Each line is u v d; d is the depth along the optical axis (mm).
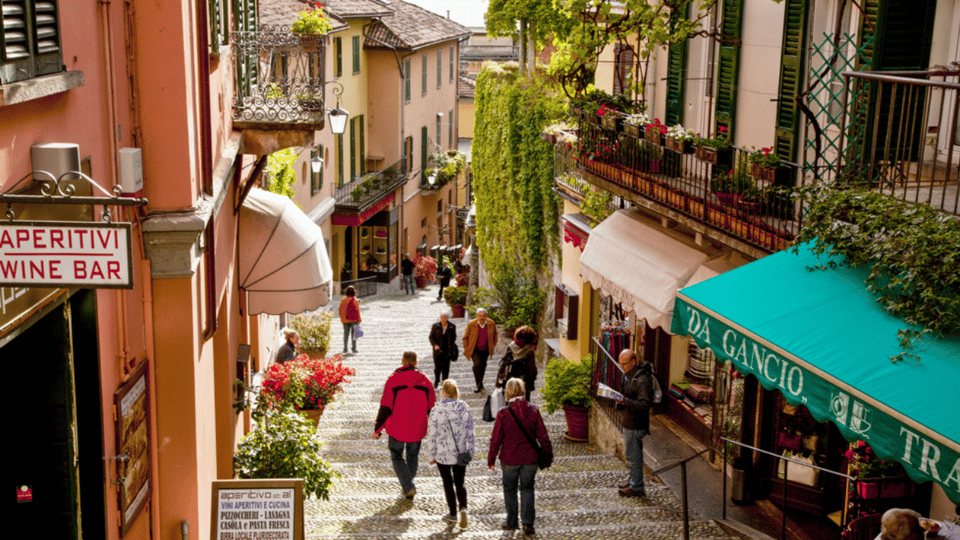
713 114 10977
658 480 10109
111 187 5125
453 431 8852
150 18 5750
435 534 8727
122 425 5242
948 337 5480
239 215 9875
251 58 9969
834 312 6227
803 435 8984
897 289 5996
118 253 3551
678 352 11859
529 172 18609
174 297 6035
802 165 8031
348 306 20266
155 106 5844
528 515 8633
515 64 23250
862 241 6391
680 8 11562
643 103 12734
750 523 8719
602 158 11953
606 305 14555
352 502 9805
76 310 4750
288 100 9289
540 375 17953
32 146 3787
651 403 9422
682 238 10281
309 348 18359
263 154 9383
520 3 15164
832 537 8336
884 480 7379
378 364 19266
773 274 7055
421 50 41469
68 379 4586
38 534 4684
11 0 3475
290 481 6816
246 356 9750
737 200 8539
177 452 6254
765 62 9445
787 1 8805
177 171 5930
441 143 46719
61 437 4617
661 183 10219
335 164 32906
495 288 20766
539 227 18719
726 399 9812
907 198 6871
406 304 31922
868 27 7586
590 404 12523
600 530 8602
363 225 37656
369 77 37625
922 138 6238
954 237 5633
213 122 7574
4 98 3279
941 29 7496
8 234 3488
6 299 3596
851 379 5414
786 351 6008
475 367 15953
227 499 6777
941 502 7336
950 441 4617
